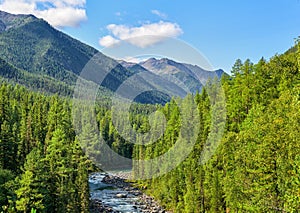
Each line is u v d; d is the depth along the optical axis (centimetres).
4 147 5734
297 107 2448
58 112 9031
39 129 7781
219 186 4681
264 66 5491
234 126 5053
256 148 3356
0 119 7725
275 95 4862
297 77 4609
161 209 6506
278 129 3053
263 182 3083
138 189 8081
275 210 2884
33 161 4788
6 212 2817
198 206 5116
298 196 2292
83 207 5106
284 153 2744
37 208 4428
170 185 6309
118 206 6706
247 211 3356
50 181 4928
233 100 5441
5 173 4716
